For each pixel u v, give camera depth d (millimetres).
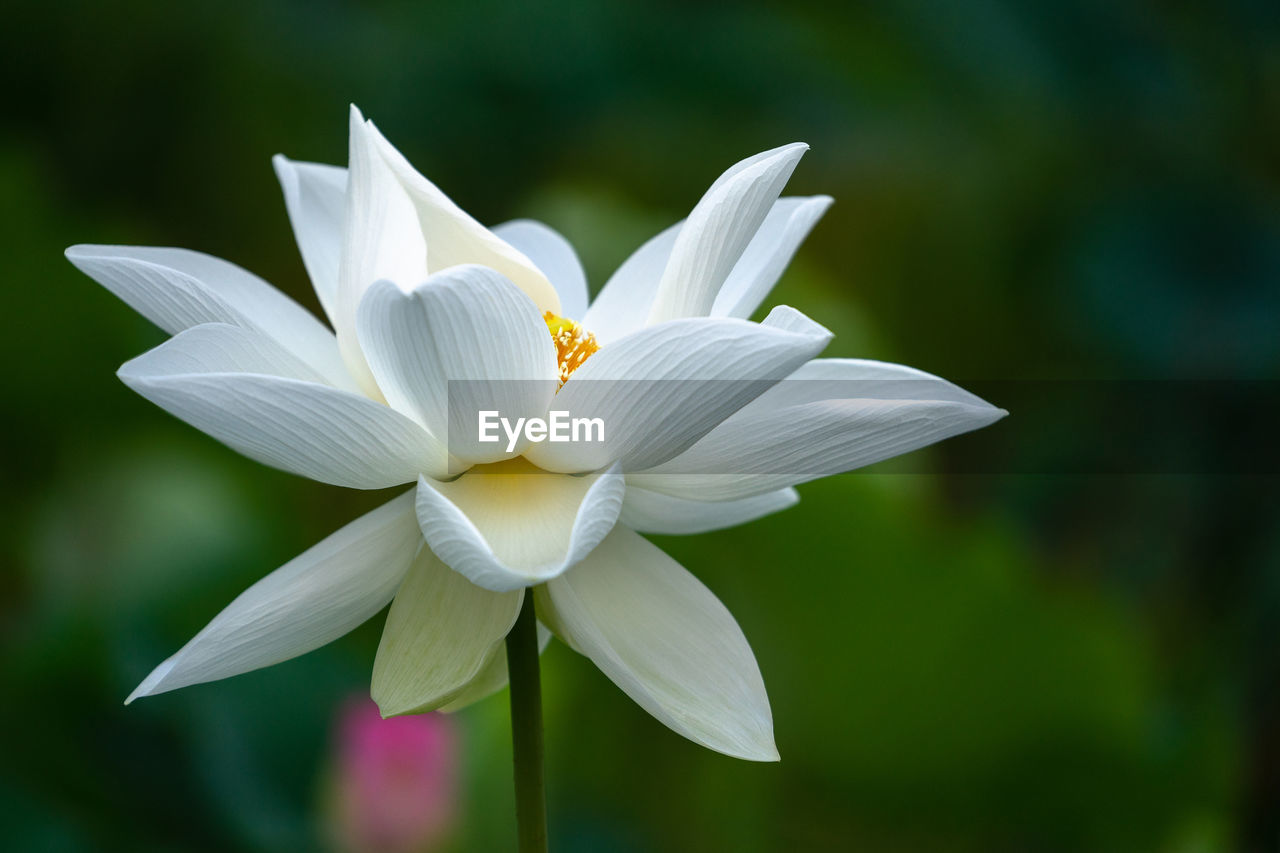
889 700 1225
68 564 1494
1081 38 1875
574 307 1096
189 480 1436
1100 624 1219
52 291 1583
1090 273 1851
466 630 973
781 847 1233
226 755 1234
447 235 1006
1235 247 1828
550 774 1234
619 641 989
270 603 961
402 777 1163
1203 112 1880
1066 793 1224
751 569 1235
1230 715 1278
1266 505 1739
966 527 1459
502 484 980
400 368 953
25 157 1708
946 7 1897
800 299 1430
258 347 973
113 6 1851
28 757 1221
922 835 1235
